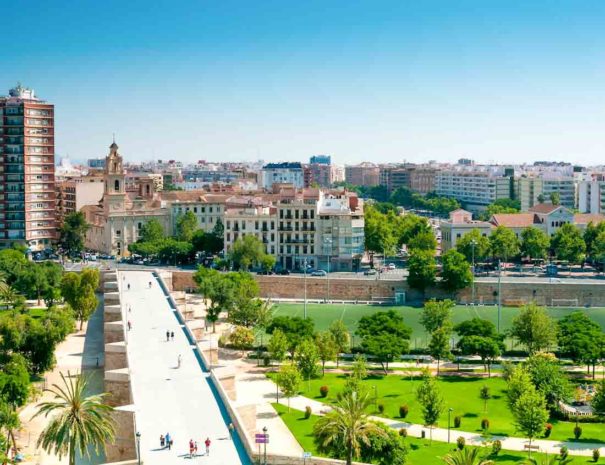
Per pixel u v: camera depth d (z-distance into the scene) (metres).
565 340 196.88
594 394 164.88
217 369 150.62
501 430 149.62
